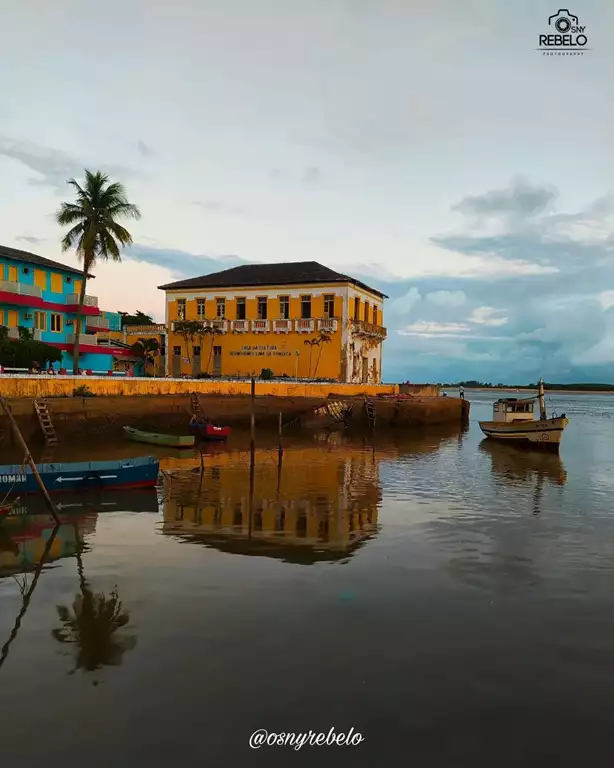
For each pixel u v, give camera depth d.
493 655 8.32
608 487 22.61
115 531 14.84
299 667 7.88
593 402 137.62
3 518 16.05
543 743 6.43
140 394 38.22
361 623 9.28
